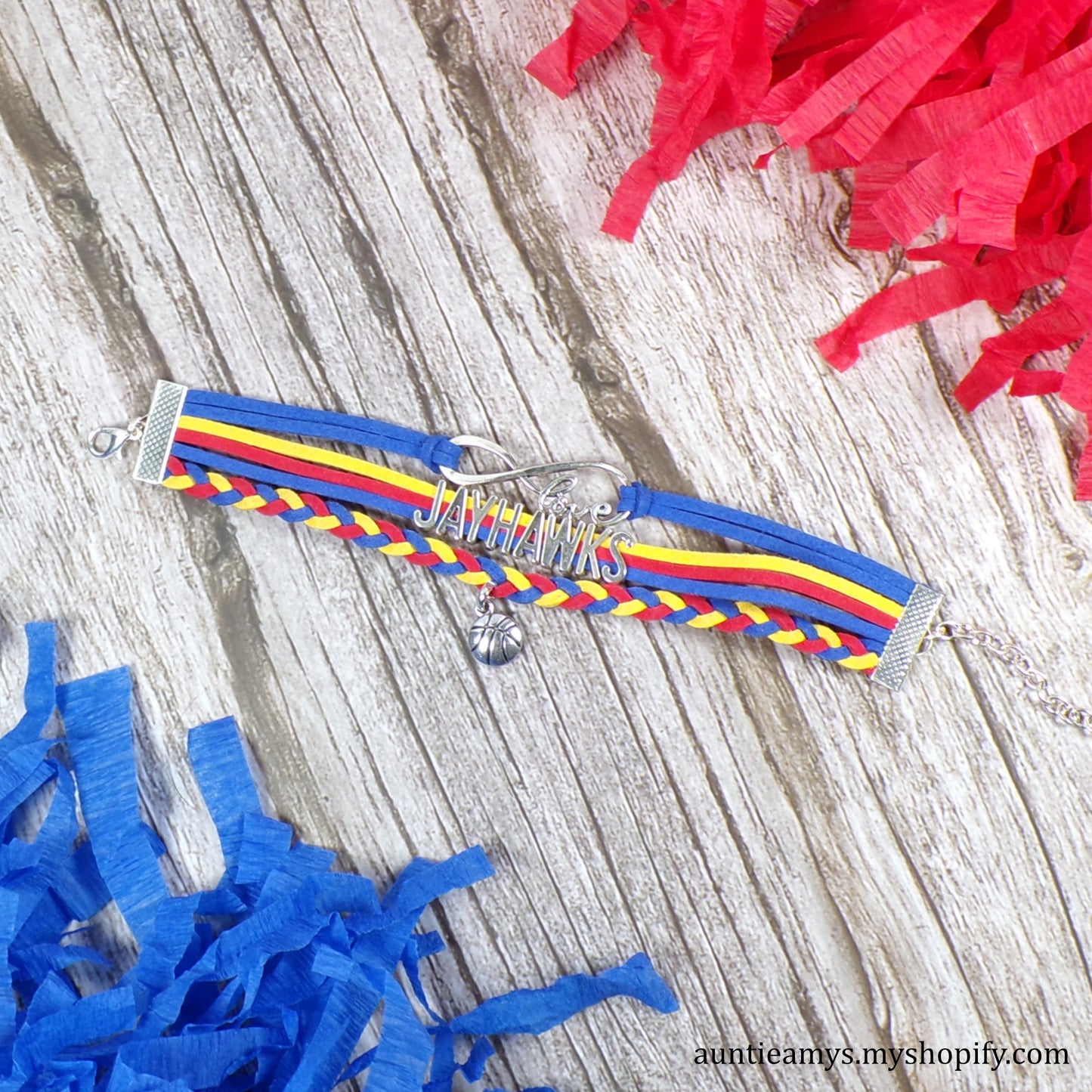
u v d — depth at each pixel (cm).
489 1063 48
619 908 48
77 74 47
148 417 47
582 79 47
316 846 48
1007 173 44
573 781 48
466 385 48
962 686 48
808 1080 48
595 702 48
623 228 47
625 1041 48
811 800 48
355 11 47
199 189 47
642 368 48
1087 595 47
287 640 48
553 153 47
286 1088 46
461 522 47
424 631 48
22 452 48
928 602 47
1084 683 47
